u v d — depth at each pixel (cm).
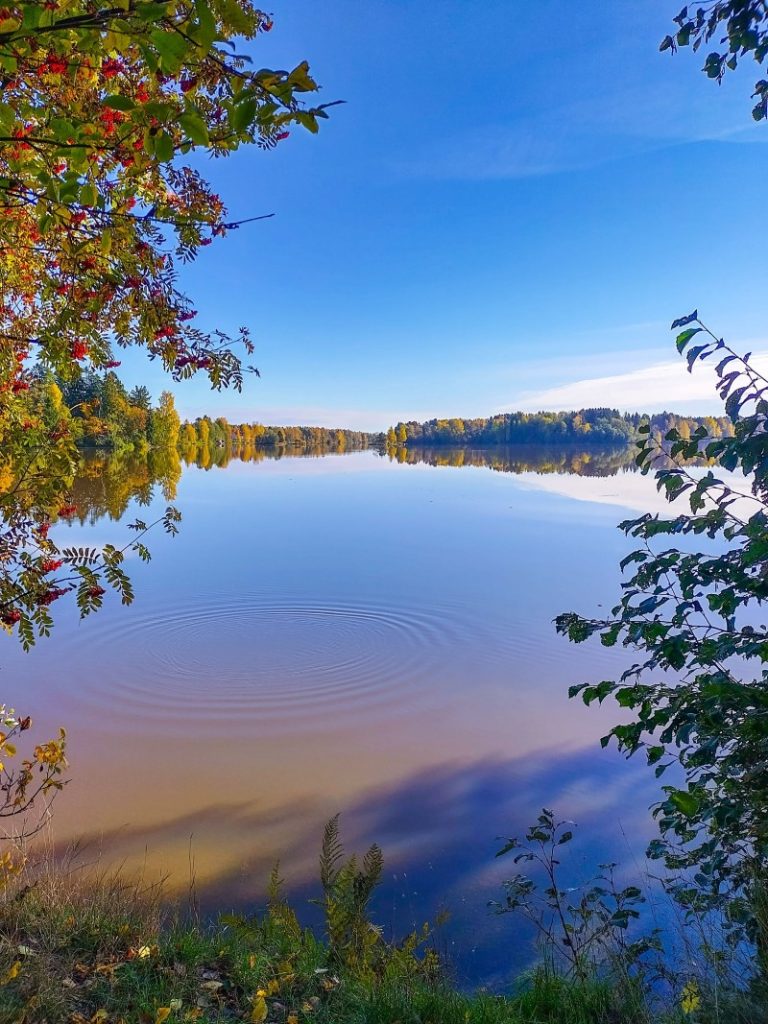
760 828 228
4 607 271
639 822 595
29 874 421
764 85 222
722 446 208
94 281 239
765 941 232
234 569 1708
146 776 690
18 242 255
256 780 686
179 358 264
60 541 1911
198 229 241
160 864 536
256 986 283
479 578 1602
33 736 787
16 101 173
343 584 1545
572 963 319
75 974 272
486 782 684
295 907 486
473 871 530
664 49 232
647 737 769
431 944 432
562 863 532
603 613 1290
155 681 970
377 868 366
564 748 757
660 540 1966
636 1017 261
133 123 150
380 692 932
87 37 134
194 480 4584
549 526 2411
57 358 258
